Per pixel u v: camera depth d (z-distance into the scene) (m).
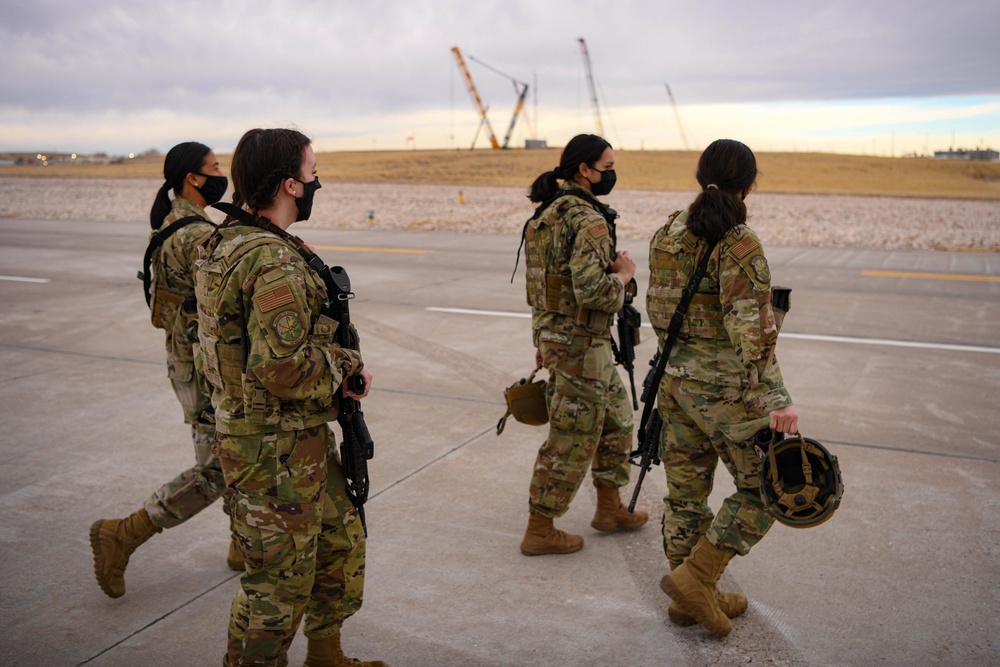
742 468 2.60
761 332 2.39
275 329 1.95
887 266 12.55
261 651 2.16
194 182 2.97
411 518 3.75
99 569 2.93
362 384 2.22
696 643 2.76
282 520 2.10
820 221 23.30
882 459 4.43
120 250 14.48
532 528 3.39
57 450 4.62
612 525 3.63
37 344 7.28
